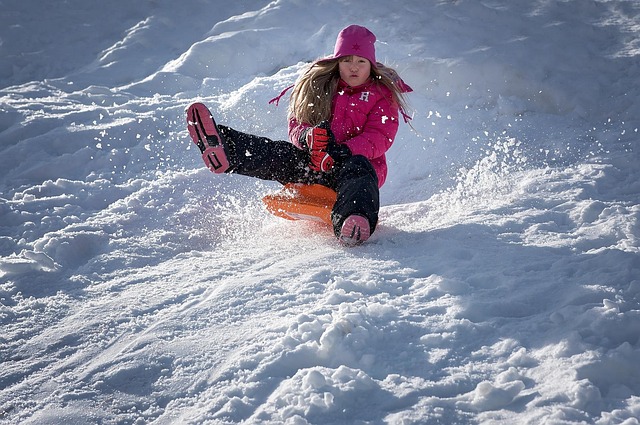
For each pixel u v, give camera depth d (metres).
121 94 12.56
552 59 11.55
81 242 7.25
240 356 4.62
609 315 4.59
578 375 4.07
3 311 5.78
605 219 6.87
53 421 4.25
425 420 3.80
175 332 5.11
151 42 14.88
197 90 12.79
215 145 7.17
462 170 9.42
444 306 5.11
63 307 5.85
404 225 7.60
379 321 4.86
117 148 10.35
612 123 10.27
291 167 7.45
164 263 6.83
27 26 15.72
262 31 13.95
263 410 4.02
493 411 3.88
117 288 6.18
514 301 5.07
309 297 5.43
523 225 6.96
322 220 7.40
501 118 10.72
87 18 16.09
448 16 13.33
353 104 7.89
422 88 11.51
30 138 10.32
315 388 4.11
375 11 14.00
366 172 6.96
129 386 4.54
